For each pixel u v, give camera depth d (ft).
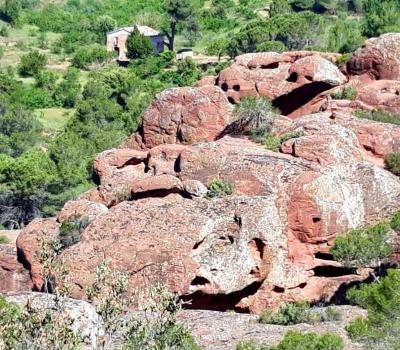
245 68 205.98
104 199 172.86
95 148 264.11
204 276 132.57
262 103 182.91
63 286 75.56
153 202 152.76
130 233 137.80
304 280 138.82
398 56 193.77
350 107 184.34
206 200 142.51
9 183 217.56
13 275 154.81
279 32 362.74
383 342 88.22
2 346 69.10
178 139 190.80
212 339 114.21
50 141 313.53
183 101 192.03
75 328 89.97
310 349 84.12
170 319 73.20
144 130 196.13
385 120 175.22
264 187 145.28
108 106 320.09
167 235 135.23
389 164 158.51
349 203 143.74
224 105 188.03
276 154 156.87
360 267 129.90
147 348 72.02
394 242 134.00
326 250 140.56
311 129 164.14
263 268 136.56
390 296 88.99
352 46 297.74
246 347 93.86
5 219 219.20
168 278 131.75
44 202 221.66
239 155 154.61
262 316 123.85
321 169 147.84
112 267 133.90
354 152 157.89
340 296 138.00
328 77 195.00
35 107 382.63
